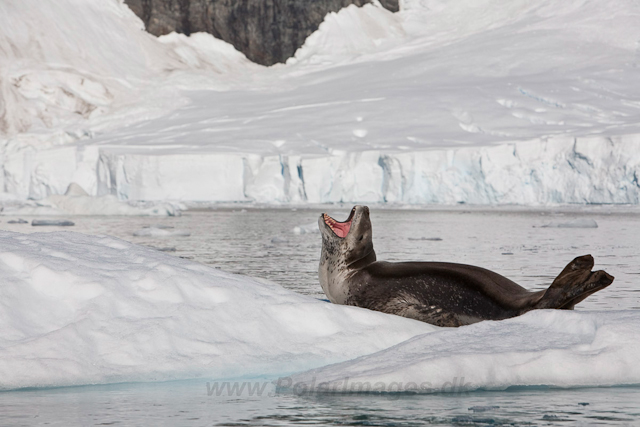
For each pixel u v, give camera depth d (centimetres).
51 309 1476
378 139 16775
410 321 1723
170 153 15825
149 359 1388
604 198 12825
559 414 1082
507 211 12075
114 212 10706
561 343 1351
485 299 1784
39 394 1239
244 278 1798
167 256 1850
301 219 9619
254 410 1122
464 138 16225
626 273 3319
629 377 1276
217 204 15362
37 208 10306
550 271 3366
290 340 1554
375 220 9250
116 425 1030
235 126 19362
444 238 5912
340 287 1986
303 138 17475
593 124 16212
